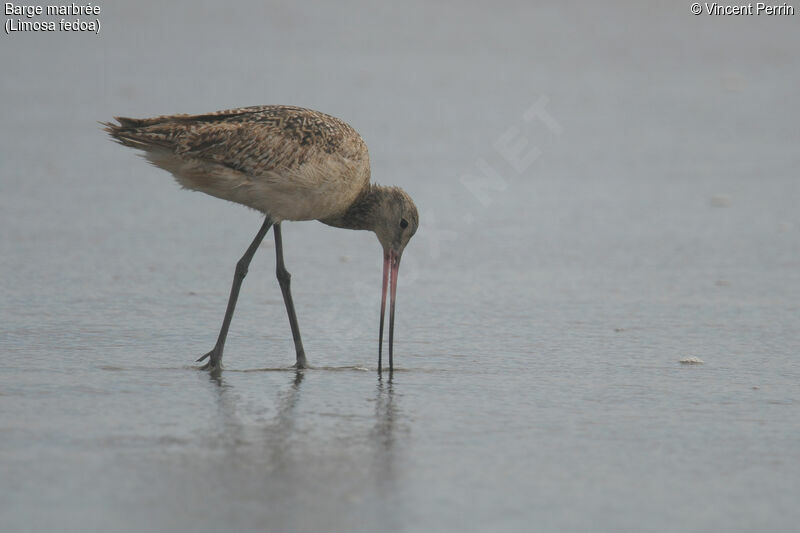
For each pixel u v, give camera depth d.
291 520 7.70
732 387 11.14
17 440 9.16
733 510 8.05
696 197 21.52
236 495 8.12
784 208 20.59
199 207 20.59
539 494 8.27
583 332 13.32
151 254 17.05
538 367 11.85
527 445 9.34
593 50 36.47
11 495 8.02
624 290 15.42
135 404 10.27
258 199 11.88
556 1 41.88
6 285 14.88
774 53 36.53
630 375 11.55
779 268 16.66
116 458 8.80
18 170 22.34
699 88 32.12
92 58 33.38
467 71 33.25
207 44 35.81
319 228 19.53
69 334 12.73
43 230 18.16
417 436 9.53
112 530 7.48
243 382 11.16
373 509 7.93
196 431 9.52
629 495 8.29
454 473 8.66
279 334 13.14
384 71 32.78
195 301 14.49
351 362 12.06
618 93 31.33
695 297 15.04
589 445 9.37
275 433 9.53
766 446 9.38
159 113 26.67
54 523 7.58
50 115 26.94
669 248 17.92
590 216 20.17
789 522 7.85
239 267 11.87
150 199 20.92
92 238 17.84
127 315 13.68
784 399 10.74
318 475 8.55
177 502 7.96
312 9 41.03
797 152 25.41
